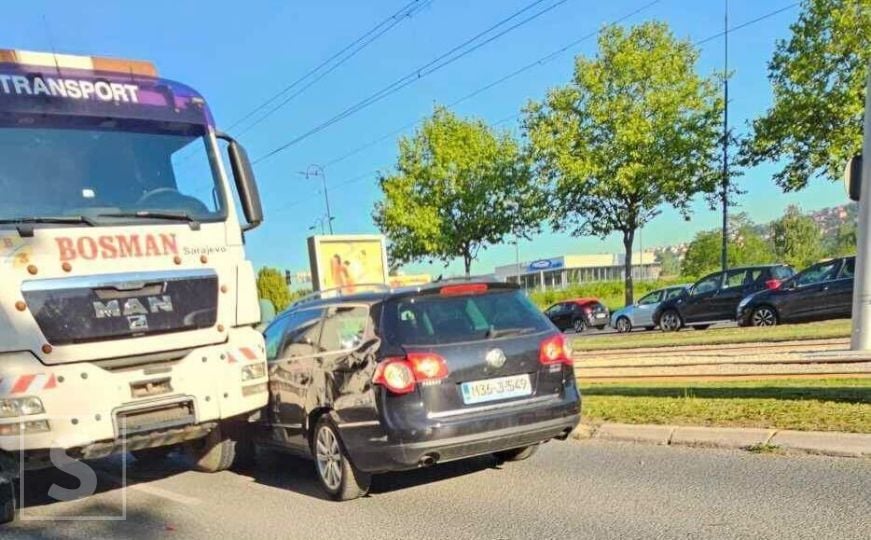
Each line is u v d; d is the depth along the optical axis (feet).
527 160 105.50
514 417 19.27
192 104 23.80
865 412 22.84
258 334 23.44
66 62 21.75
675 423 24.67
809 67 77.10
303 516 19.74
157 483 25.32
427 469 23.39
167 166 22.74
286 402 22.76
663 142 90.22
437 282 21.45
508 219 110.73
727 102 90.58
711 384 32.24
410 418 18.52
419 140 112.16
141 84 22.94
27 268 19.36
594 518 17.37
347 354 20.13
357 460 19.58
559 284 283.79
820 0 76.84
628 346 55.98
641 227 95.71
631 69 89.97
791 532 15.35
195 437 22.65
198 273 22.18
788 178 81.15
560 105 93.20
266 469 26.16
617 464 21.81
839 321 55.11
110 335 20.27
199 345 21.99
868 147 27.32
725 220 92.07
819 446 20.39
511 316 20.77
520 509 18.54
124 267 20.90
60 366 19.53
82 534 19.81
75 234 20.26
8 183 19.92
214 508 21.39
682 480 19.52
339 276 56.80
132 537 19.27
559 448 24.68
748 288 67.92
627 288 96.07
